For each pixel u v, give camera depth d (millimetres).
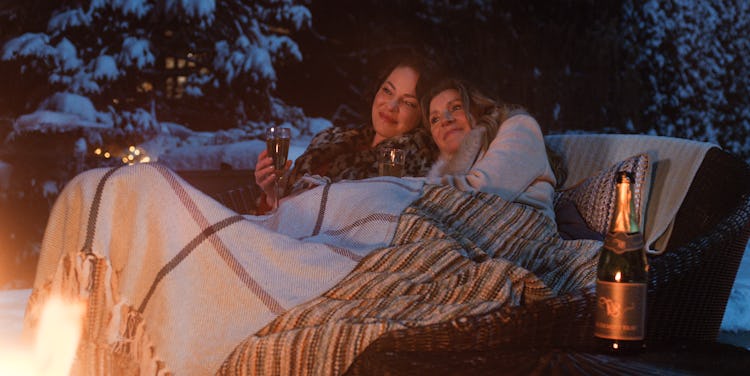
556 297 1957
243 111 11719
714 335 2434
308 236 2377
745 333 3664
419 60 3572
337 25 13203
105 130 10617
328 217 2404
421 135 3494
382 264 2176
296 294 2074
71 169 10211
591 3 9477
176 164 7234
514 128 2990
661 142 2975
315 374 1940
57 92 10562
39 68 10523
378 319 1988
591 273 2309
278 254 2115
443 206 2529
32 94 10680
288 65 12961
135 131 10797
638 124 8852
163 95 11625
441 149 3332
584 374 1672
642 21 8844
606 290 1817
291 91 13609
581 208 2955
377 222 2324
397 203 2391
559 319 1938
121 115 10789
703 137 8625
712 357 1854
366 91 3758
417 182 2559
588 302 1962
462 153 3100
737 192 2592
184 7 10531
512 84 10039
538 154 2939
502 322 1902
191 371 1985
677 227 2732
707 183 2713
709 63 8594
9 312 3537
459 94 3244
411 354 1837
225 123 11820
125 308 2033
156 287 2014
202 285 2047
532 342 1927
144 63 10836
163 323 1984
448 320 1943
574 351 1854
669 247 2725
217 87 11414
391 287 2102
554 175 3193
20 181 9883
